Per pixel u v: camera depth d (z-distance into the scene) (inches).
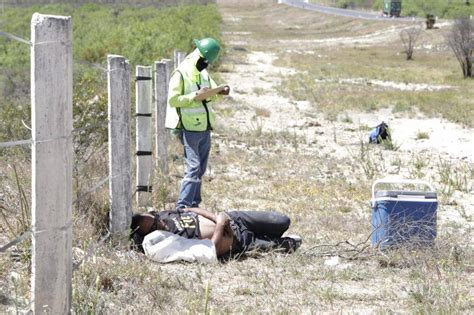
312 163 1228.5
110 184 637.3
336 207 904.9
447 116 1979.6
